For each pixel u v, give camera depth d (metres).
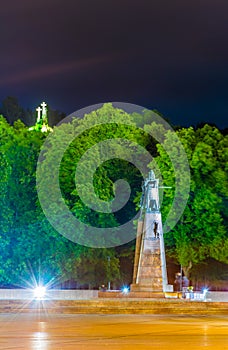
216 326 30.92
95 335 25.44
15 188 65.12
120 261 68.88
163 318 37.03
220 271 67.31
